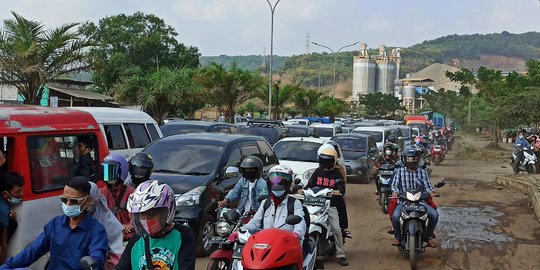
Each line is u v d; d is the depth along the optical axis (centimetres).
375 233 1107
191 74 3431
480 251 958
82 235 440
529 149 2066
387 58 15100
